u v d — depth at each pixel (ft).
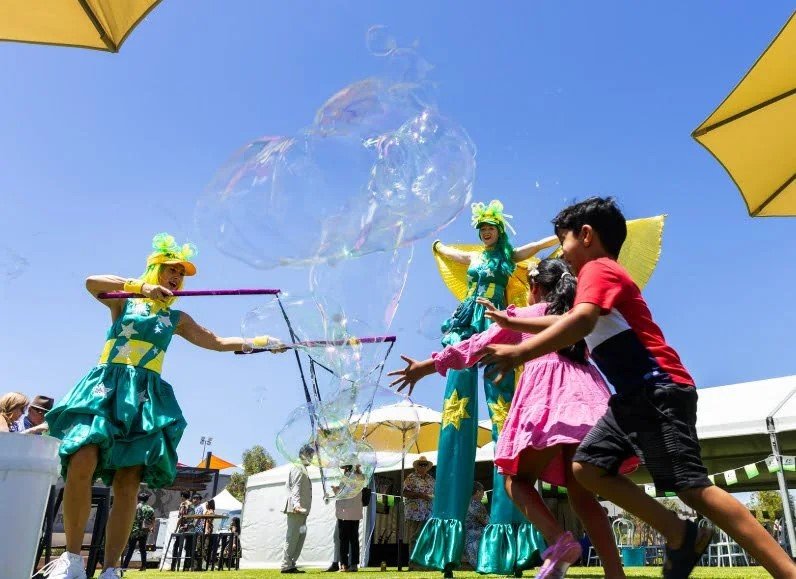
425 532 11.39
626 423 5.38
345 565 22.03
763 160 14.92
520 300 12.93
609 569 6.68
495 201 12.80
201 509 37.14
